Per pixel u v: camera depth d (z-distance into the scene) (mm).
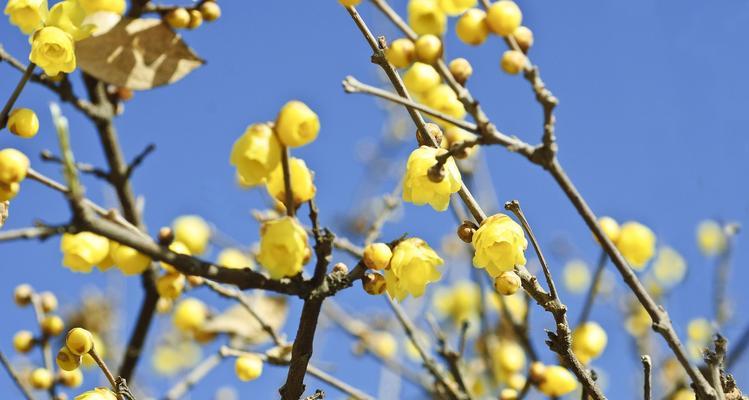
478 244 719
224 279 710
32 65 739
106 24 821
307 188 713
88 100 988
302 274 719
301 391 732
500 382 1038
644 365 723
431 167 697
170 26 844
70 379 937
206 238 989
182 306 1048
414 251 715
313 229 715
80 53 819
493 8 693
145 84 829
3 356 934
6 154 721
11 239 703
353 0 705
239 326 1050
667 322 677
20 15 760
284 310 1065
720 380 730
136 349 1030
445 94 804
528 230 719
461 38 697
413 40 693
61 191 737
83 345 734
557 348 723
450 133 802
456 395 936
